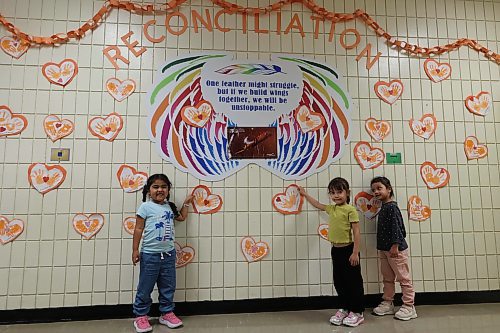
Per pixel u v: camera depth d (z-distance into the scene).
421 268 2.62
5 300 2.28
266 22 2.68
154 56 2.56
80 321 2.31
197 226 2.47
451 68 2.84
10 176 2.37
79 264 2.36
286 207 2.55
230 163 2.54
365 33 2.77
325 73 2.69
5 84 2.42
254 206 2.53
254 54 2.64
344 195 2.39
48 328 2.20
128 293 2.38
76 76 2.49
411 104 2.75
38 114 2.43
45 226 2.36
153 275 2.20
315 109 2.65
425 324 2.26
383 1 2.82
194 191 2.49
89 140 2.45
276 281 2.50
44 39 2.47
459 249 2.68
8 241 2.32
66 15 2.53
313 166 2.60
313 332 2.14
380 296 2.57
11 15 2.48
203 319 2.34
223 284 2.46
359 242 2.41
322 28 2.73
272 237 2.52
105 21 2.55
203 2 2.63
